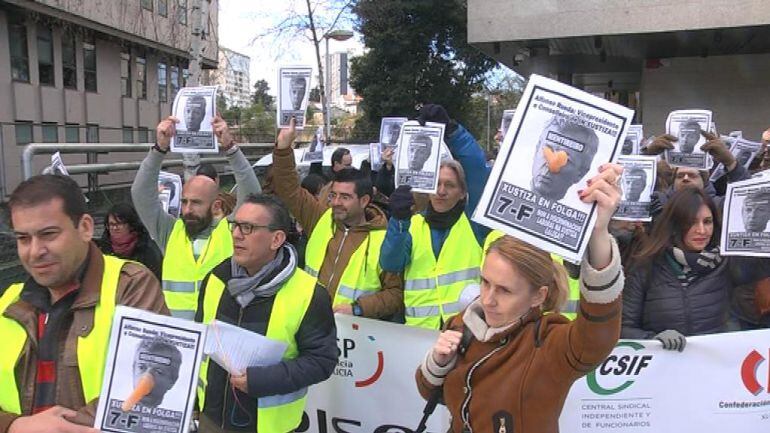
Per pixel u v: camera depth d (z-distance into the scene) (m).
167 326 1.91
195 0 9.77
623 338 3.19
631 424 3.03
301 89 4.60
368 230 3.94
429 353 2.23
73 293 1.95
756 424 3.05
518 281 2.02
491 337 2.09
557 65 18.62
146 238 4.54
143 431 1.87
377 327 3.29
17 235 1.87
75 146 6.11
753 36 13.15
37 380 1.91
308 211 4.20
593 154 1.76
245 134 27.77
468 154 3.73
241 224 2.54
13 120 17.80
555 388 2.00
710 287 3.21
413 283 3.58
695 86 16.16
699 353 3.00
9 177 8.62
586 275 1.80
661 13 12.41
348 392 3.35
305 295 2.58
